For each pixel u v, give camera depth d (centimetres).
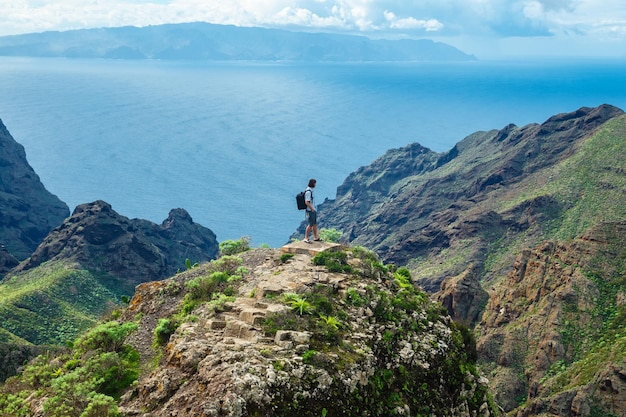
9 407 2709
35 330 13875
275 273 3309
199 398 2206
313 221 3781
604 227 14100
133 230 19312
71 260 17412
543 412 9681
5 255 19312
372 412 2464
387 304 3031
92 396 2491
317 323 2667
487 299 14125
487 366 11862
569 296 12500
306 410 2261
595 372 9888
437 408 2762
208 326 2712
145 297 3594
